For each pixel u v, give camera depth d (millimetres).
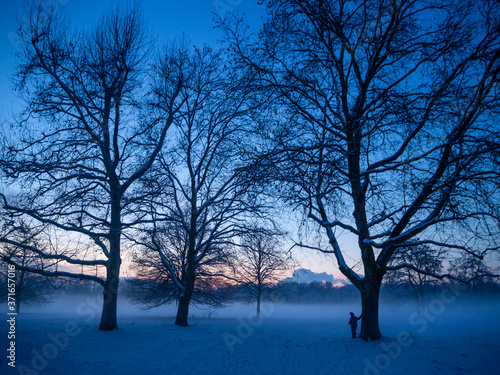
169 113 19906
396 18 13109
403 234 13320
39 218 15406
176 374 10539
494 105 11727
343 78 14172
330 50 13719
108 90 18141
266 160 12211
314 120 13203
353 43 13688
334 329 23516
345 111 14320
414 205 13984
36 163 15773
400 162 12258
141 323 23969
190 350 14148
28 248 15266
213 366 11625
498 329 21656
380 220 15172
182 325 22562
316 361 12266
